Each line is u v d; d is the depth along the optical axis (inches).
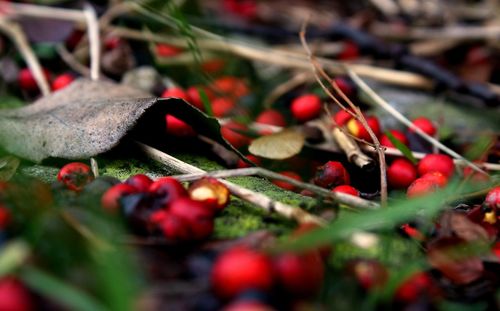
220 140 15.1
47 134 15.2
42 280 11.8
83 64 19.9
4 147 15.2
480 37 21.7
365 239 13.2
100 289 12.0
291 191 14.9
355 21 22.7
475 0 25.8
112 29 20.1
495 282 13.1
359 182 15.6
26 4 21.1
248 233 13.4
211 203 13.4
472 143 17.2
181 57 19.7
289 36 22.7
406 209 12.6
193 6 22.9
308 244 12.0
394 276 12.3
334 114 16.9
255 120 17.9
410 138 16.8
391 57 20.5
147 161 15.2
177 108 14.9
